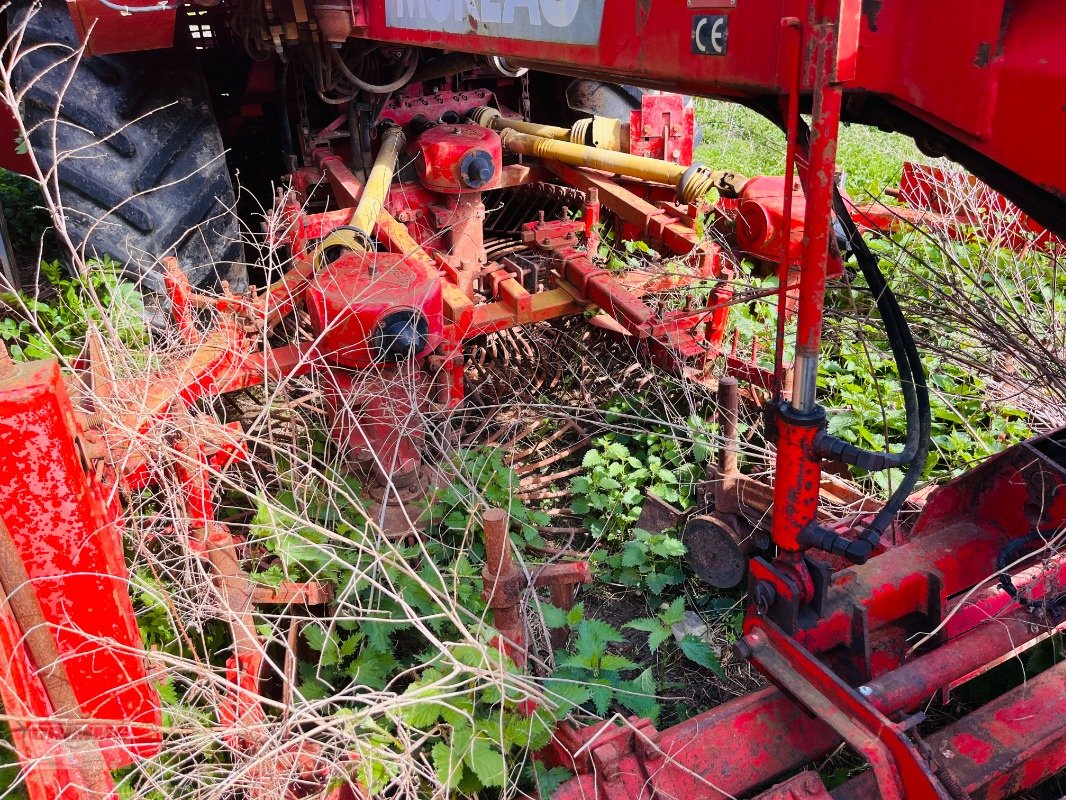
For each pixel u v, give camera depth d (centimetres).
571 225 409
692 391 368
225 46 538
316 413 370
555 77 556
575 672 262
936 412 380
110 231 405
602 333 439
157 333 405
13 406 147
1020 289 407
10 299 429
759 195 371
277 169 573
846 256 371
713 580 304
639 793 197
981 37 132
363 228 355
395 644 284
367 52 416
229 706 215
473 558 304
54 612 167
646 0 182
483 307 371
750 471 354
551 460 370
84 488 162
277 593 262
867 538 183
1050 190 129
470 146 396
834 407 389
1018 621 222
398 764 199
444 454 307
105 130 397
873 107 168
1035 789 242
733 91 171
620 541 337
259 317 335
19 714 158
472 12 257
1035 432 358
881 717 177
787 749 207
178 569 265
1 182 633
